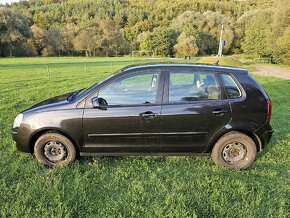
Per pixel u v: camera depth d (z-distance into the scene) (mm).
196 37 74500
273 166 4203
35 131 3961
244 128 3941
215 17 78125
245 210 3102
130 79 3947
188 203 3186
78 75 19578
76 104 3934
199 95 3928
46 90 11805
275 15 39562
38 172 3900
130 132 3924
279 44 35812
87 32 81250
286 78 20234
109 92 3934
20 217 2959
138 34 88625
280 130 5867
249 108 3924
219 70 4004
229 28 76688
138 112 3855
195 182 3654
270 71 27172
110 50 82562
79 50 80312
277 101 10039
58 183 3566
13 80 15805
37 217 2955
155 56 76812
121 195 3400
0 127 5992
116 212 3055
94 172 3902
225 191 3443
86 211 3080
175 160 4297
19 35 69062
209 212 3064
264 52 48031
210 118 3895
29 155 4410
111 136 3947
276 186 3611
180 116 3863
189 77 3949
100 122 3883
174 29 79125
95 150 4047
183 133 3938
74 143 4074
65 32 81250
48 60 49812
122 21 100750
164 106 3869
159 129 3910
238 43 77750
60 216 2953
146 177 3830
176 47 73125
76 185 3537
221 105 3893
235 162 4098
